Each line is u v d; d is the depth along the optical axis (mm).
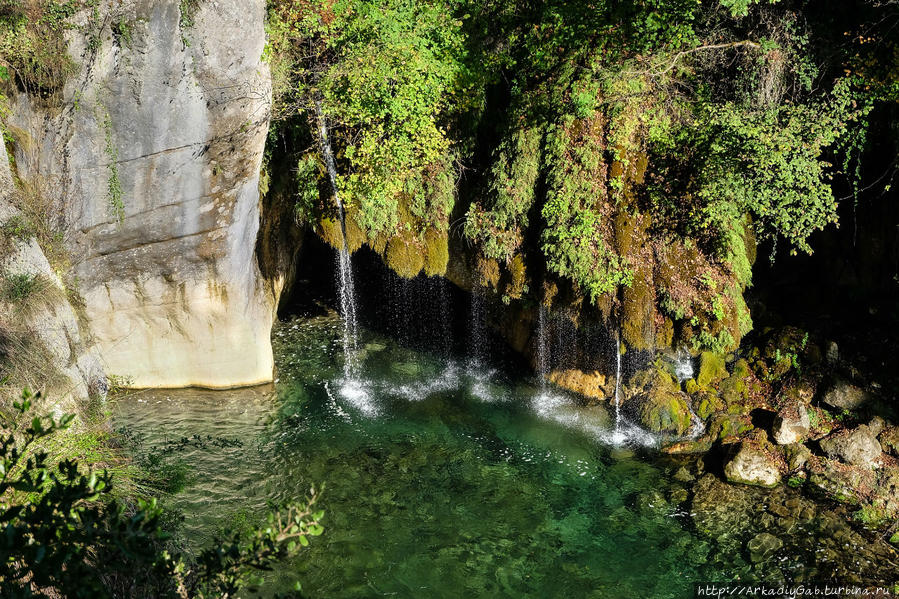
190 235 12625
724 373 13547
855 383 12656
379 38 12266
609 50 12531
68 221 11891
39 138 11219
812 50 12438
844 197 12469
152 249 12633
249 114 11625
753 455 11570
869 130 12531
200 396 14031
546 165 12836
